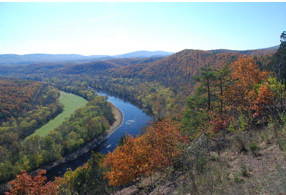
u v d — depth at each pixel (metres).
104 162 24.08
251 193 6.26
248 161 9.05
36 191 14.23
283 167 7.03
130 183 17.83
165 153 14.23
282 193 5.59
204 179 8.66
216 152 12.27
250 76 21.39
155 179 14.52
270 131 11.30
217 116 17.81
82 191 20.89
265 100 13.41
